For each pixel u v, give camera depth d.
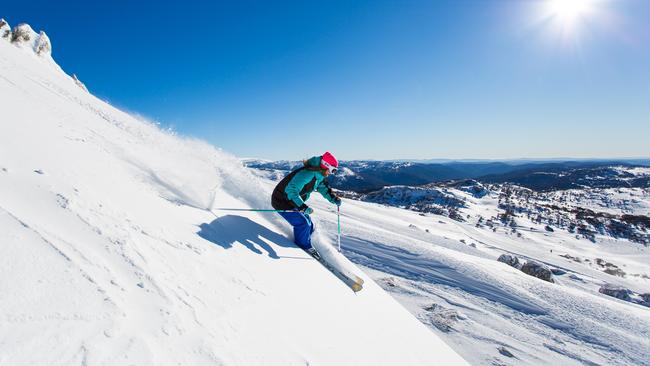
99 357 1.05
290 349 1.85
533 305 7.17
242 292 2.11
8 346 0.93
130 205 2.41
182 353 1.30
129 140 5.70
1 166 1.94
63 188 2.02
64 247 1.47
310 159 4.00
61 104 5.79
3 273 1.15
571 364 4.93
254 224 3.95
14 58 11.09
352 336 2.58
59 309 1.14
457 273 8.32
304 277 3.14
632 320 7.05
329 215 14.73
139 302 1.44
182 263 1.99
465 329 5.38
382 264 8.20
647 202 150.88
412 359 2.91
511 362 4.66
